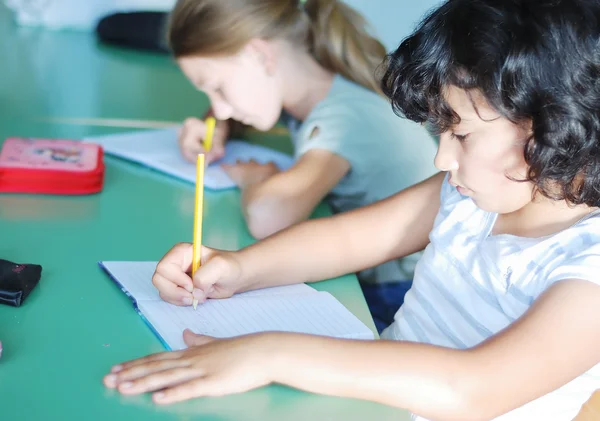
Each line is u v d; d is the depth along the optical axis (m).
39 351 0.86
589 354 0.83
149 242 1.18
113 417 0.77
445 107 0.85
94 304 0.98
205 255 1.05
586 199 0.89
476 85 0.81
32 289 0.99
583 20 0.81
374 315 1.48
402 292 1.56
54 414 0.76
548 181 0.86
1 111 1.75
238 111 1.53
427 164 1.60
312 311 1.01
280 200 1.31
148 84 2.11
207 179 1.43
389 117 1.55
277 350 0.83
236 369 0.81
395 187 1.54
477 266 1.02
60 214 1.25
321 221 1.19
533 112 0.81
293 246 1.13
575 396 0.95
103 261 1.09
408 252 1.21
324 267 1.14
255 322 0.97
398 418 0.80
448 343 1.03
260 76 1.51
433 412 0.80
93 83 2.05
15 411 0.76
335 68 1.58
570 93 0.81
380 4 2.33
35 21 2.58
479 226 1.05
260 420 0.78
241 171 1.47
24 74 2.06
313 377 0.81
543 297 0.85
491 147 0.85
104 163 1.51
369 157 1.49
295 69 1.55
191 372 0.82
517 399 0.81
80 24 2.60
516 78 0.81
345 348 0.83
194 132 1.57
